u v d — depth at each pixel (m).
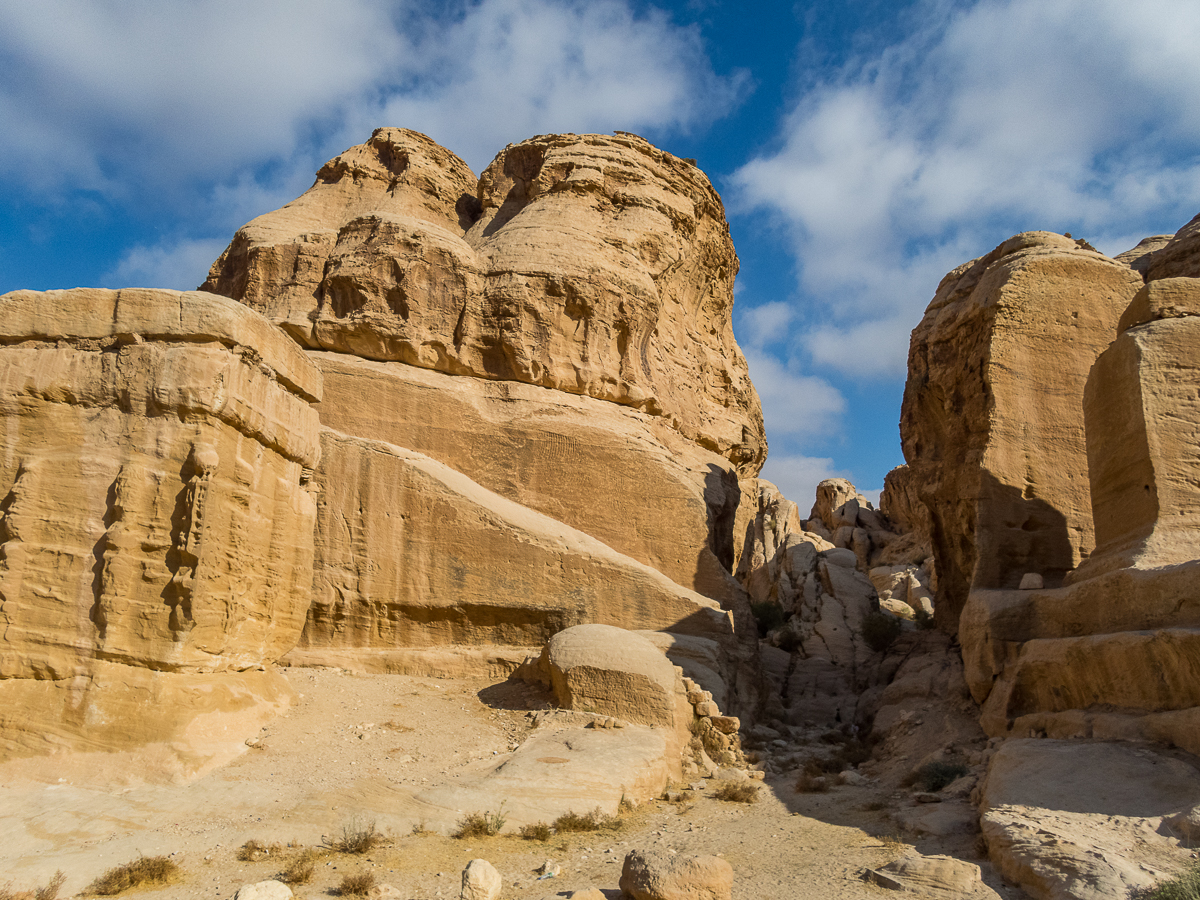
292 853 8.96
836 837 9.87
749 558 35.50
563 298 21.44
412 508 17.17
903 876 7.82
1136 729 9.89
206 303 12.98
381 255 21.12
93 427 12.61
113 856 8.69
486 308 21.27
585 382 21.19
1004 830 8.23
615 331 22.11
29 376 12.71
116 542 11.95
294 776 11.30
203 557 12.16
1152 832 7.66
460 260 21.42
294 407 15.20
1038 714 12.13
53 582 12.02
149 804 10.12
